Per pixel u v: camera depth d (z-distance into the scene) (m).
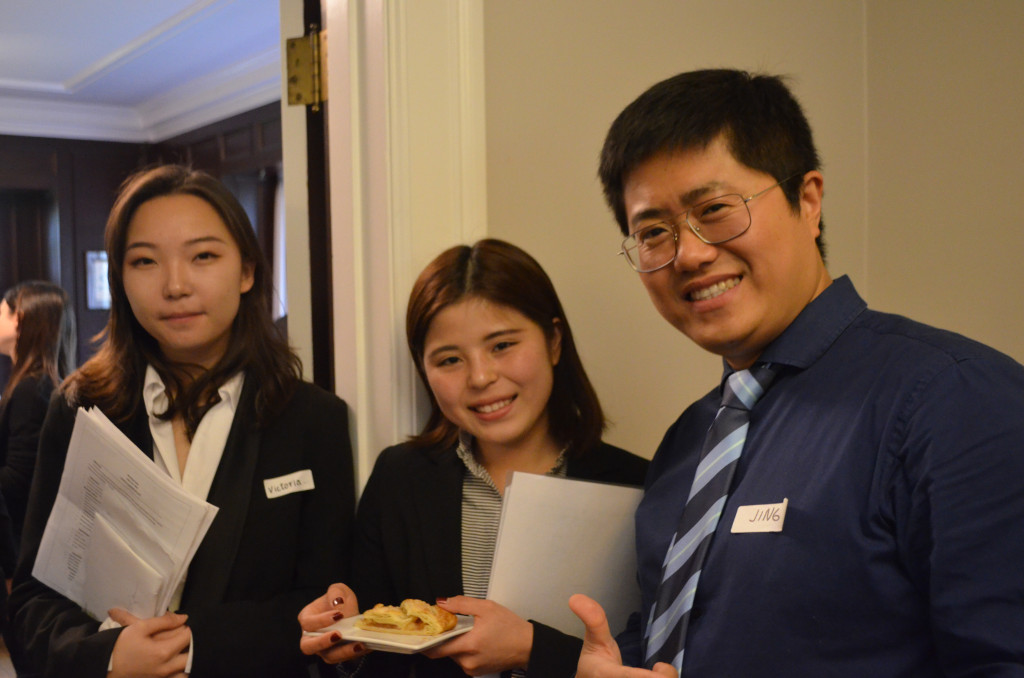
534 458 1.41
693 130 0.92
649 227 0.97
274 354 1.52
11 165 6.39
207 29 4.80
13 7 4.54
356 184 1.57
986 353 0.82
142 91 6.19
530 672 1.11
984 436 0.76
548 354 1.35
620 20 1.69
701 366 1.82
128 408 1.47
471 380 1.29
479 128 1.53
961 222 1.91
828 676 0.82
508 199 1.57
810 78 1.98
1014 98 1.81
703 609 0.93
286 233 1.81
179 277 1.40
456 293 1.29
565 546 1.20
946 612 0.74
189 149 6.49
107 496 1.32
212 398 1.45
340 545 1.49
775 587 0.86
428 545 1.34
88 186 6.71
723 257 0.93
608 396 1.67
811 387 0.93
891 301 2.07
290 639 1.36
